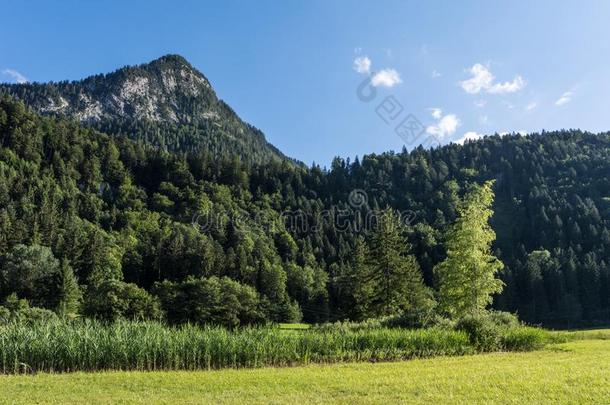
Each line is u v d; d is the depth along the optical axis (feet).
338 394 35.32
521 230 407.85
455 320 86.22
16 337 54.34
